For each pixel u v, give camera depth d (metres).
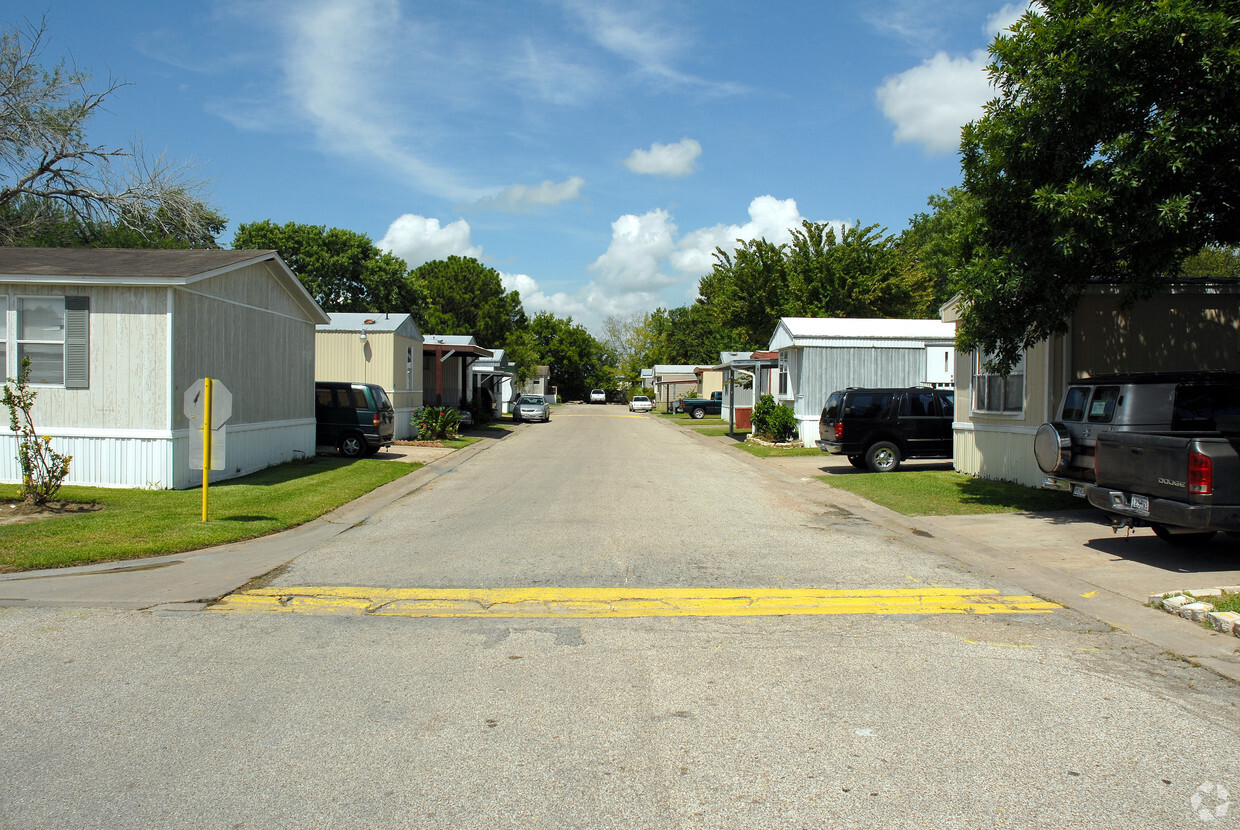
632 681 4.88
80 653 5.37
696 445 25.22
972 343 11.67
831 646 5.59
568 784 3.58
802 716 4.35
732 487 14.53
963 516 11.08
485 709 4.43
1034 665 5.20
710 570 7.94
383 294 49.53
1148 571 7.73
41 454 10.68
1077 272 10.48
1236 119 9.07
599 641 5.68
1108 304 12.86
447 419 25.89
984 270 10.91
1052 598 6.89
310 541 9.43
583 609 6.54
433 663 5.20
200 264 13.62
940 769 3.73
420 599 6.85
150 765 3.75
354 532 10.05
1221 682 4.91
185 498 11.73
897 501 12.36
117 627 5.97
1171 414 8.84
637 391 93.69
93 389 12.55
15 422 10.55
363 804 3.40
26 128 23.95
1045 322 10.83
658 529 10.23
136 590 7.07
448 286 63.53
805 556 8.60
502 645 5.59
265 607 6.57
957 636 5.83
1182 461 7.23
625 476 16.34
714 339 69.69
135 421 12.53
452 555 8.63
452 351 31.84
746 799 3.45
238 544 9.21
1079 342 12.86
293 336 17.25
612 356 107.19
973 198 11.92
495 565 8.15
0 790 3.51
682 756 3.86
